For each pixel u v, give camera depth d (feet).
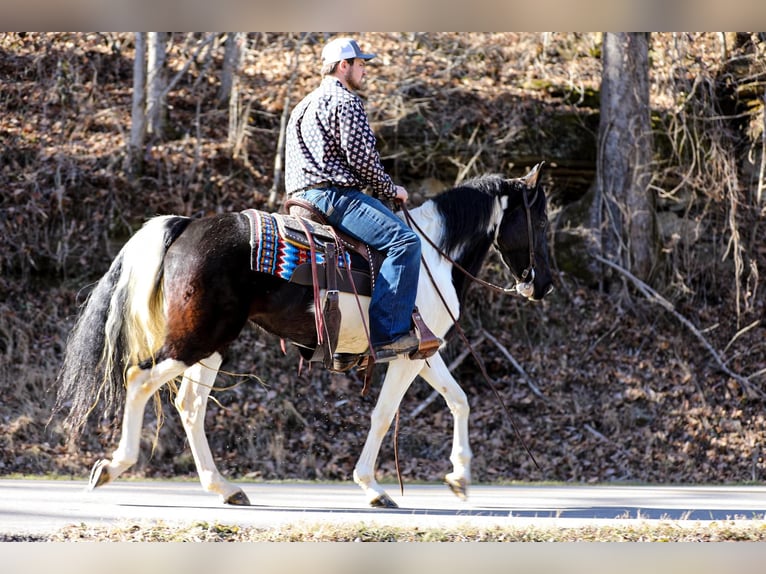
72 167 49.44
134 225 48.88
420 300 25.03
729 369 50.42
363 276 23.52
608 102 54.19
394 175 53.83
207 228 22.63
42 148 50.37
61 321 45.65
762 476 44.34
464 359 49.44
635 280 51.67
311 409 44.34
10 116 51.55
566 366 49.42
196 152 50.90
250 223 22.66
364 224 23.39
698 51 59.52
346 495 30.01
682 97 57.41
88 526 20.43
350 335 23.98
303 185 23.52
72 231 48.16
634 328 51.39
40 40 54.39
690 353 50.88
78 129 51.75
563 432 46.03
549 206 54.65
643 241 53.31
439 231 25.98
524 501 29.17
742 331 51.03
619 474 43.91
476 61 58.18
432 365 26.27
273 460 41.83
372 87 54.65
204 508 24.30
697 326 52.54
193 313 22.06
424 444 44.21
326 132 23.29
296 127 23.79
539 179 27.58
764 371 50.19
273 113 54.54
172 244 22.65
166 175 50.60
